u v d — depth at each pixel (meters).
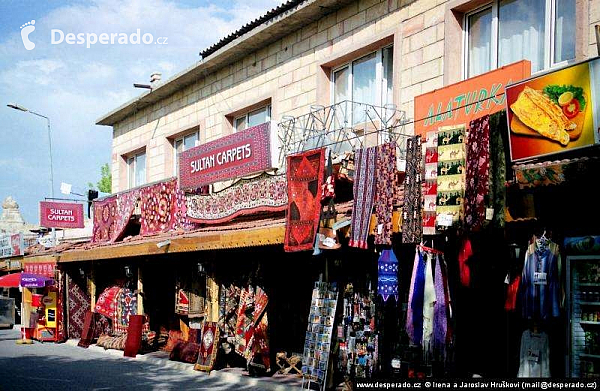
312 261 11.11
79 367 12.94
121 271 16.80
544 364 6.70
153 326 15.67
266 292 11.26
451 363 7.84
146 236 14.99
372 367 8.87
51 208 20.69
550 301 6.29
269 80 13.38
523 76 7.47
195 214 13.12
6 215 36.16
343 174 8.91
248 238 10.12
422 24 9.91
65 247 19.05
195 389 10.27
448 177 7.09
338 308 9.55
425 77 9.77
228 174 11.81
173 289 15.67
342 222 8.45
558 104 6.02
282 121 11.24
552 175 5.98
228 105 14.72
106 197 17.52
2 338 19.55
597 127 5.71
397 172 8.18
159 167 17.56
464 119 8.14
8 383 10.89
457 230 7.03
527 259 6.53
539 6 8.54
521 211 6.43
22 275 18.06
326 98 11.95
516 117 6.38
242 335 11.49
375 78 11.06
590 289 6.48
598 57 5.71
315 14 11.91
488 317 7.96
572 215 6.36
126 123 19.67
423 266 7.40
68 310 18.17
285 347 11.59
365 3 11.05
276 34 12.95
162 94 17.31
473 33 9.49
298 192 9.30
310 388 9.65
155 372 12.22
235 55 14.23
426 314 7.25
